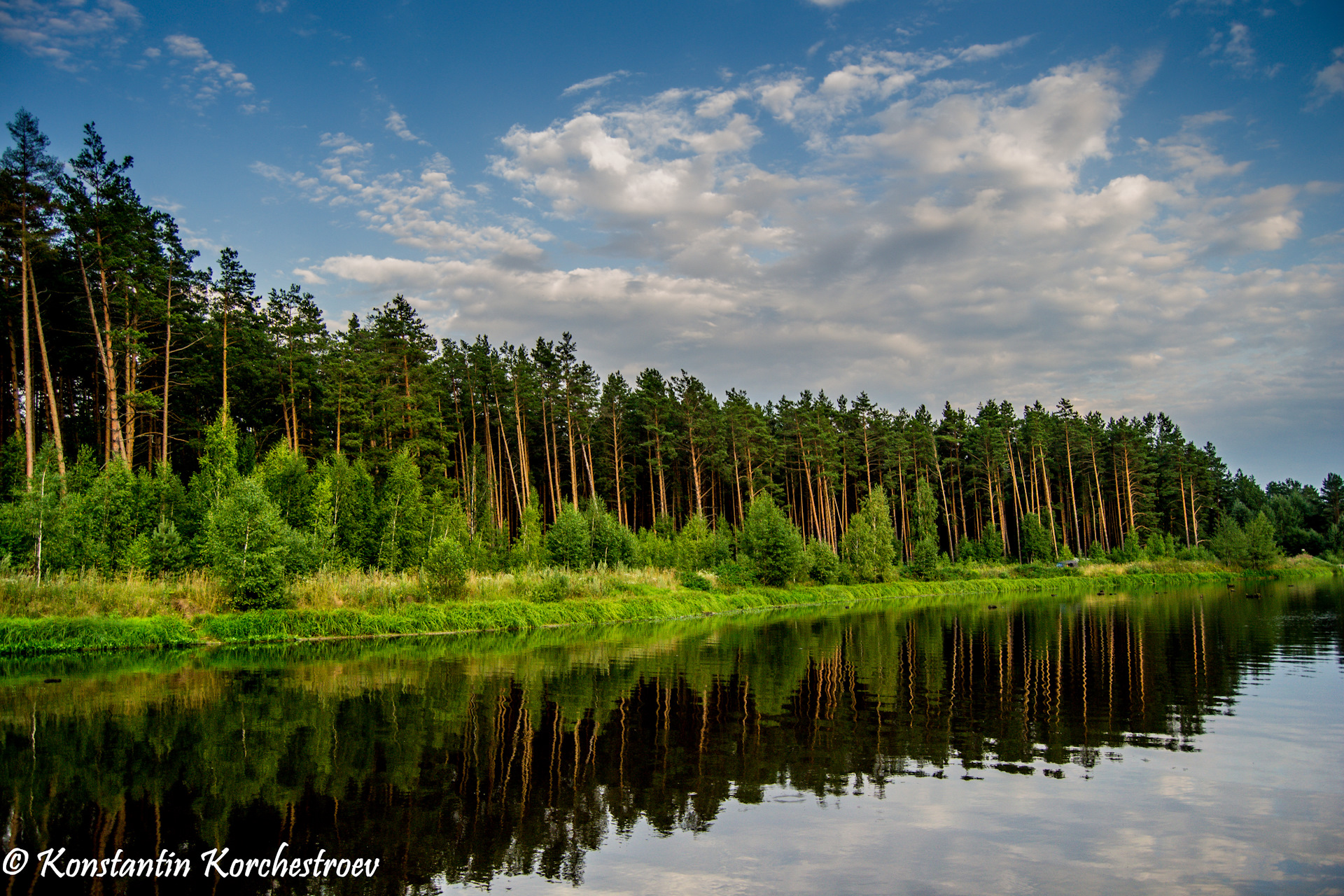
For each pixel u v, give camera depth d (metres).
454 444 72.94
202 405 53.59
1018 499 101.25
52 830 8.95
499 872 8.10
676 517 80.88
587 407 70.44
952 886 7.89
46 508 26.38
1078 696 18.53
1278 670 22.55
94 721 14.08
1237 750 13.45
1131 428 95.06
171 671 19.95
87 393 52.62
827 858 8.59
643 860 8.47
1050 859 8.64
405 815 9.74
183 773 11.12
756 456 80.94
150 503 31.02
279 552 28.80
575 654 25.11
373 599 31.30
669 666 22.88
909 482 95.50
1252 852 8.90
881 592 61.06
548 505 81.06
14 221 34.75
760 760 12.59
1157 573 75.75
